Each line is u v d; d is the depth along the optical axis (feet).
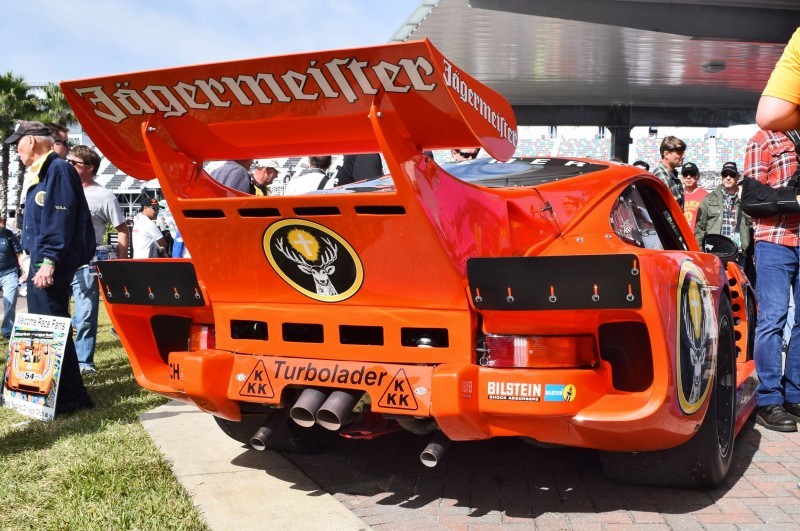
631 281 7.98
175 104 8.55
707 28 33.71
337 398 9.14
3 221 30.91
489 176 11.49
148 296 10.34
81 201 16.19
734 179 23.93
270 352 9.74
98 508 9.63
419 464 11.69
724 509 9.74
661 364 8.46
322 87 7.72
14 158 149.18
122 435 13.43
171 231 46.03
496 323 8.63
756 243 14.74
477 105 7.69
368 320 9.05
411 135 7.95
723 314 11.12
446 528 9.15
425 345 8.89
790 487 10.66
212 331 10.59
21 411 15.75
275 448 12.18
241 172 16.52
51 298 15.92
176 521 9.17
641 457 10.12
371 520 9.46
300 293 9.28
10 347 16.30
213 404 9.88
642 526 9.17
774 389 14.29
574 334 8.71
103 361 23.16
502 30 36.04
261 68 7.72
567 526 9.18
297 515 9.54
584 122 56.95
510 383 8.52
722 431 10.95
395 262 8.46
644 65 43.42
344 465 11.70
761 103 8.62
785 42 34.58
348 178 18.66
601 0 32.55
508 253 9.27
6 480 10.93
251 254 9.16
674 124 57.77
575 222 10.27
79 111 8.96
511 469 11.38
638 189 12.06
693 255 10.36
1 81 117.39
